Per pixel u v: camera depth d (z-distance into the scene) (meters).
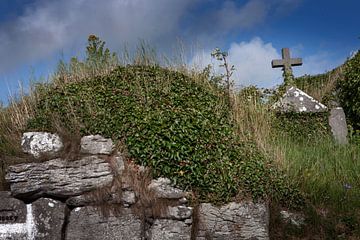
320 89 13.22
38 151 7.30
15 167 6.98
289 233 7.28
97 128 7.57
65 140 7.38
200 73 10.12
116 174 7.12
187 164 7.23
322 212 7.71
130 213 6.95
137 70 9.22
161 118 7.64
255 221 7.06
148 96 8.24
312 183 8.17
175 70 9.89
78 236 6.87
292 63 12.91
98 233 6.88
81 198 6.96
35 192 6.95
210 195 7.14
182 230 6.86
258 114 9.80
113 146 7.37
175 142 7.34
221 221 7.03
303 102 10.86
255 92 10.81
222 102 9.25
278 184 7.59
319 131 10.56
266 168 7.73
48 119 7.91
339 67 13.98
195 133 7.61
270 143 9.03
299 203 7.64
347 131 10.77
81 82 8.98
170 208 6.95
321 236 7.27
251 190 7.21
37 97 8.97
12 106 9.00
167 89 8.57
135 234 6.88
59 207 6.89
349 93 11.81
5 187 7.24
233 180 7.26
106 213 6.92
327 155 9.40
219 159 7.47
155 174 7.16
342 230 7.38
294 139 10.25
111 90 8.46
